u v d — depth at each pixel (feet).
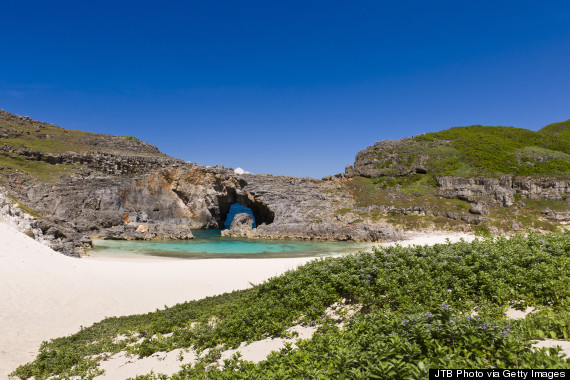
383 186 248.73
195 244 189.47
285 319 34.32
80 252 129.29
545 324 19.90
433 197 221.87
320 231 213.66
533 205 197.36
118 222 216.95
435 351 17.04
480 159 244.42
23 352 43.50
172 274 88.89
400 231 193.26
